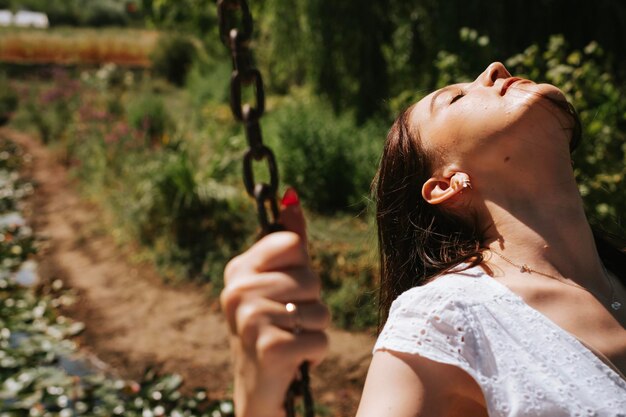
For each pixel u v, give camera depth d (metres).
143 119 11.47
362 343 5.37
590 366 0.99
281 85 13.31
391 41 9.24
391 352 1.00
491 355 0.99
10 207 10.34
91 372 5.59
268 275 0.71
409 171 1.29
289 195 0.85
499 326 1.02
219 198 7.41
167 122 11.70
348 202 7.59
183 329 6.16
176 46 20.89
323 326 0.71
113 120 12.73
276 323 0.69
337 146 7.84
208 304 6.50
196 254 7.15
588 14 7.84
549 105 1.19
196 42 21.36
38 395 5.06
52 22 42.03
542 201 1.17
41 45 27.41
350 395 4.88
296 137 7.93
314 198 7.69
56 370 5.46
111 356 5.83
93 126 12.46
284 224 0.83
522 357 0.99
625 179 4.16
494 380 0.97
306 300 0.71
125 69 25.14
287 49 10.05
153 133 11.35
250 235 7.18
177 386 5.17
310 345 0.69
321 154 7.80
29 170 12.59
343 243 6.32
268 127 9.11
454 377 0.98
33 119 15.12
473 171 1.21
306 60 9.86
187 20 13.92
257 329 0.69
